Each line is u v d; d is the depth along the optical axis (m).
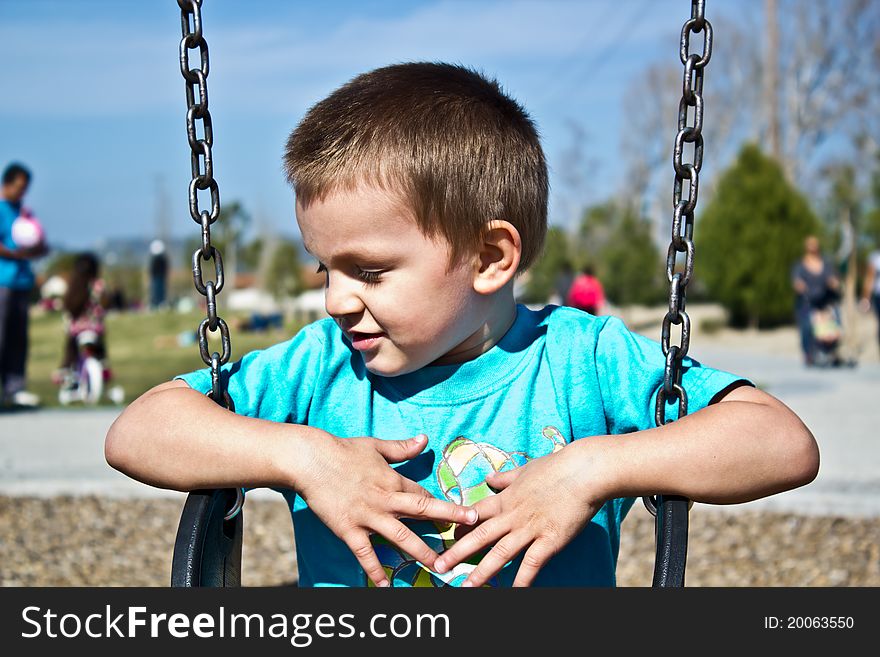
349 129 1.58
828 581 4.07
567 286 19.16
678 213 1.58
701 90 1.60
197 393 1.64
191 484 1.54
